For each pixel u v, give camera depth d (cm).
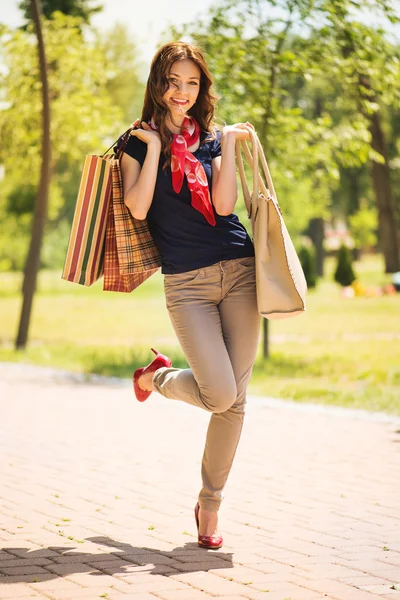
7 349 2269
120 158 561
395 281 4234
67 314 3631
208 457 568
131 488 762
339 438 1019
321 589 482
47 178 2209
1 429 1086
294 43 1819
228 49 1755
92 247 570
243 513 672
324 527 630
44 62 2133
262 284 537
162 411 1243
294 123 1828
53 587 481
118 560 538
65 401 1345
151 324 3153
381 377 1603
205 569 520
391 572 517
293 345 2341
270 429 1083
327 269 8800
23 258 6588
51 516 657
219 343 539
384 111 4056
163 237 552
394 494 741
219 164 557
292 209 5122
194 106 562
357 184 6250
